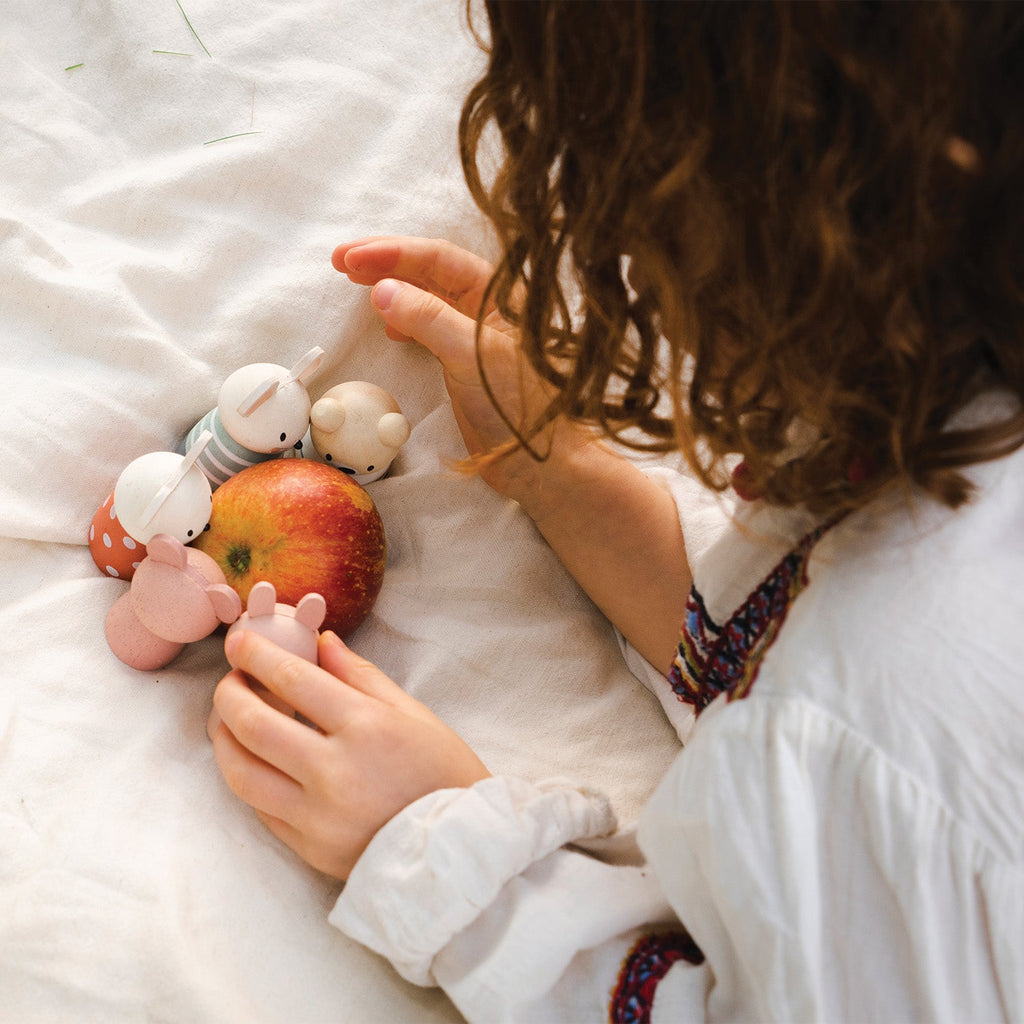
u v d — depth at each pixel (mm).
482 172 872
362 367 861
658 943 577
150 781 663
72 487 743
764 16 397
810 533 537
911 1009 450
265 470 722
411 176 874
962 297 430
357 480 809
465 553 814
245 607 712
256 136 843
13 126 823
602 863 605
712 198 434
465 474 752
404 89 901
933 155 390
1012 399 468
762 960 464
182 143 852
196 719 715
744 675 527
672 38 421
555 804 603
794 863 453
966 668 449
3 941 583
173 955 586
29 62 849
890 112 389
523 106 494
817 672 466
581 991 563
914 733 447
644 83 427
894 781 444
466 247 882
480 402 767
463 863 562
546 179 498
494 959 555
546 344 607
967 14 379
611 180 449
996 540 480
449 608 799
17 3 863
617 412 592
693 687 651
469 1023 565
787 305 440
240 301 807
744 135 418
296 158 845
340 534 710
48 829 627
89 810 637
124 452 766
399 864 578
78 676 691
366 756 608
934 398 447
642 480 792
